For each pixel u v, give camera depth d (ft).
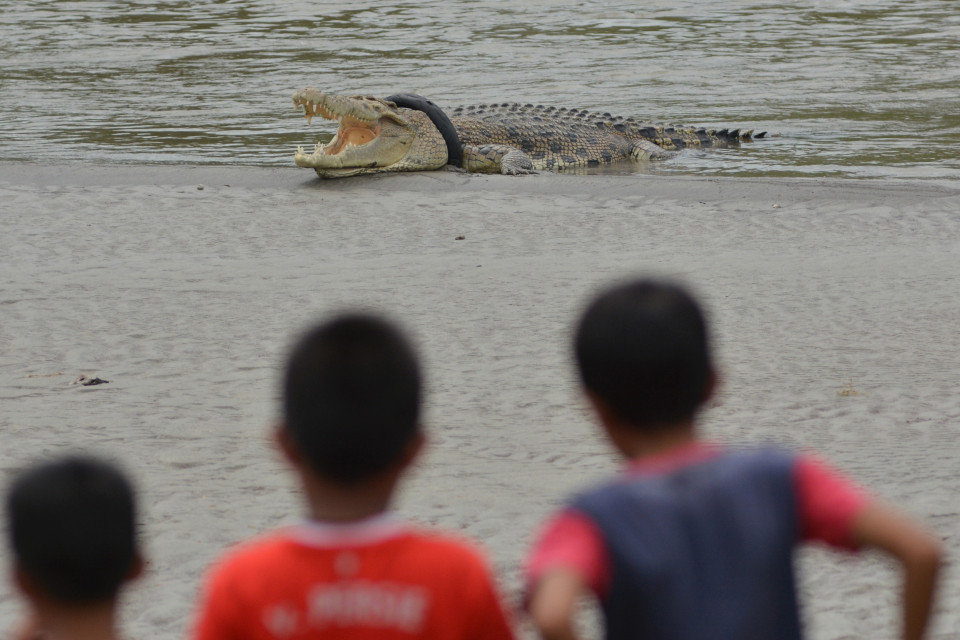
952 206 168.96
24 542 25.90
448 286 124.98
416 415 27.48
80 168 194.08
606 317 28.25
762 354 98.58
